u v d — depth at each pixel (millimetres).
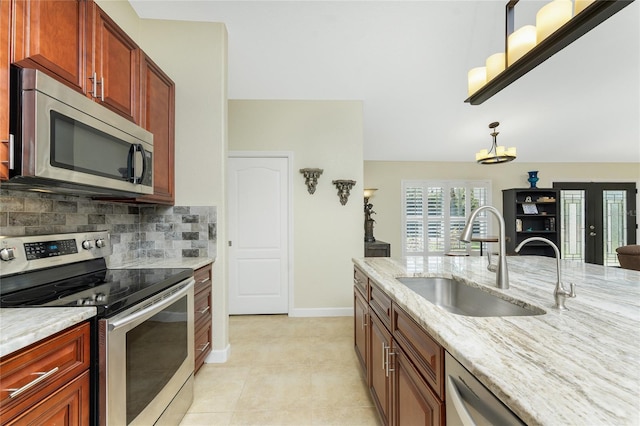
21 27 1085
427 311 1014
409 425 1131
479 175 6035
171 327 1566
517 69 1594
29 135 1056
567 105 4059
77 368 975
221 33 2469
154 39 2432
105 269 1841
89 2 1428
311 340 2840
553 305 1078
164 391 1477
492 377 573
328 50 2895
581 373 590
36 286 1383
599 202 6059
